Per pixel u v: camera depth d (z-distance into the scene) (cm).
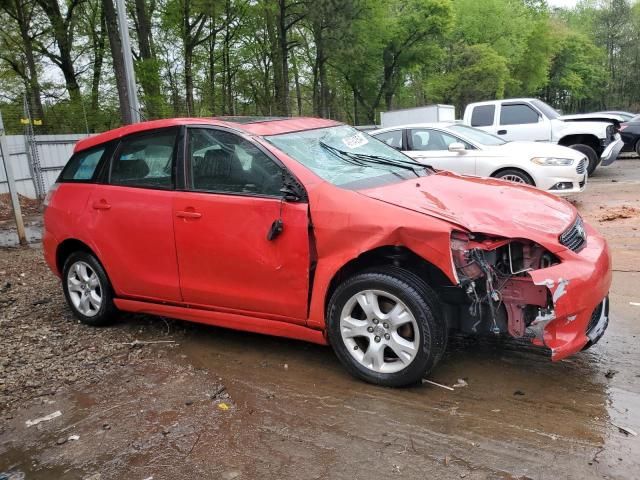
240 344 468
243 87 3959
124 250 476
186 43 3083
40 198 1473
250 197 409
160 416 358
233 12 3422
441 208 365
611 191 1191
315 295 387
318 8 3359
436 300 358
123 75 1902
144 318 540
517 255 357
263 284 407
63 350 469
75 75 2994
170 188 451
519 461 293
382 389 378
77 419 360
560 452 299
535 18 6147
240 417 352
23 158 1453
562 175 916
